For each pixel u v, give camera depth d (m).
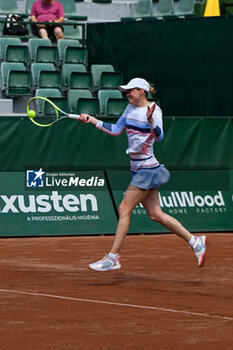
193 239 24.31
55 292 22.00
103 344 15.59
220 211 42.19
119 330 16.91
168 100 56.00
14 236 38.59
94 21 69.25
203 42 54.09
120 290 22.48
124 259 30.22
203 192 42.06
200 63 54.34
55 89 54.88
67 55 58.91
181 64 55.16
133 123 23.75
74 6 67.69
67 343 15.62
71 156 39.91
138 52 57.31
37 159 39.31
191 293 22.11
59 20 61.00
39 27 61.03
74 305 19.91
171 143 41.50
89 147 40.19
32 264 28.55
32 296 21.27
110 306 19.80
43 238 38.44
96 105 53.53
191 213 41.53
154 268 27.61
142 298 21.12
